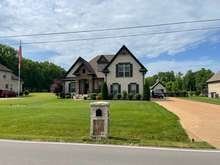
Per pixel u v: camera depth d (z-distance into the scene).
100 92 44.00
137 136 12.34
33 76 110.94
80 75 46.53
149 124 15.00
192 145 9.81
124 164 7.41
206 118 18.22
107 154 8.49
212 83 70.56
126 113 19.84
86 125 14.51
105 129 11.02
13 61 99.38
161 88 79.31
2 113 19.94
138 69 43.12
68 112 20.33
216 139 11.42
